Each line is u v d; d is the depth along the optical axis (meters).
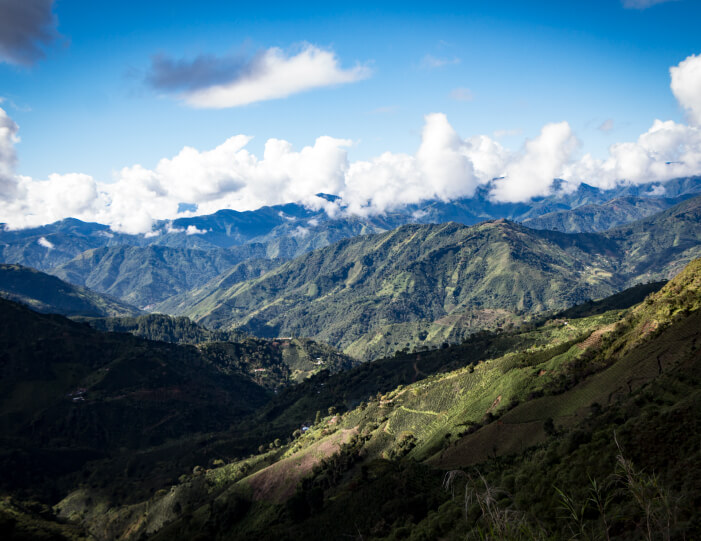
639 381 93.75
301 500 103.88
